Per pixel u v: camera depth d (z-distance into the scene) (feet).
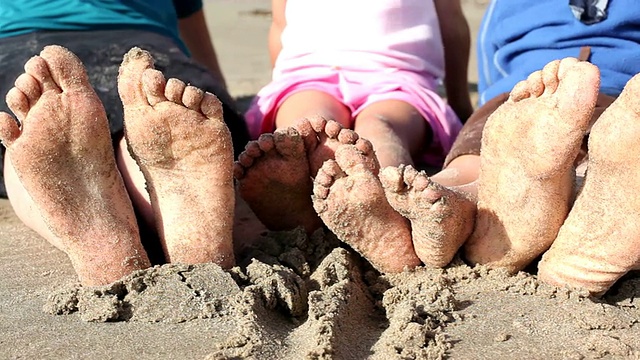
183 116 5.29
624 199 4.92
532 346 4.72
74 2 8.12
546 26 7.72
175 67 7.30
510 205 5.37
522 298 5.30
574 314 5.02
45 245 6.76
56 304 5.25
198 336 4.86
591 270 5.16
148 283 5.27
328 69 8.60
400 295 5.33
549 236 5.39
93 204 5.37
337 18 8.85
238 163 6.09
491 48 8.41
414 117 8.03
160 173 5.48
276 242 6.20
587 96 4.89
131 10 8.50
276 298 5.22
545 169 5.13
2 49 7.60
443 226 5.22
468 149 6.68
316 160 6.07
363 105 8.19
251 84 15.14
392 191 5.14
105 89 6.79
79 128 5.21
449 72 10.43
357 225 5.48
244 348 4.63
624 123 4.77
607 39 7.44
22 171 5.21
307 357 4.50
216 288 5.27
